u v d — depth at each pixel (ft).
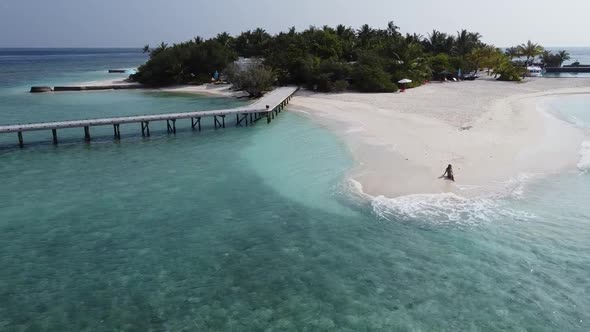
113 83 250.98
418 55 232.12
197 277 48.11
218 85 238.27
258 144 103.45
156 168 86.74
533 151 89.86
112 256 52.65
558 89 204.64
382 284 46.06
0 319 41.47
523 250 51.80
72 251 53.93
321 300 43.75
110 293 45.44
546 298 43.32
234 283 46.91
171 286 46.52
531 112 136.36
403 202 64.85
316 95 183.42
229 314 41.93
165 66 243.81
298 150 95.55
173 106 168.66
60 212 65.31
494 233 55.77
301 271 48.83
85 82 263.49
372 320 40.63
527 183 72.13
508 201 65.00
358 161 84.58
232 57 270.46
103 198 70.74
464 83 233.96
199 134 118.32
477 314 41.16
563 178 74.74
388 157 86.02
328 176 77.25
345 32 292.81
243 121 134.92
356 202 65.62
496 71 261.85
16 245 55.52
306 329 39.63
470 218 59.72
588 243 53.31
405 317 40.93
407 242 54.19
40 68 435.12
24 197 71.26
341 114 136.15
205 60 254.47
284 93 172.65
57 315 42.06
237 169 84.43
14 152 100.78
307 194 69.92
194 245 55.01
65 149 103.71
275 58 217.56
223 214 63.98
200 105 170.71
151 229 59.62
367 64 205.16
